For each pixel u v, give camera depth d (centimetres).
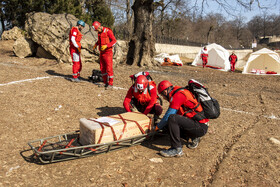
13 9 2381
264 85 1127
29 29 1205
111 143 360
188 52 3716
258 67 1992
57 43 1134
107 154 387
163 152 384
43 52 1238
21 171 333
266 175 342
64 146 368
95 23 731
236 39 8494
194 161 379
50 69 1029
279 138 473
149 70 1330
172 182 325
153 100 454
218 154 404
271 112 655
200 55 2044
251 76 1539
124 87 845
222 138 468
